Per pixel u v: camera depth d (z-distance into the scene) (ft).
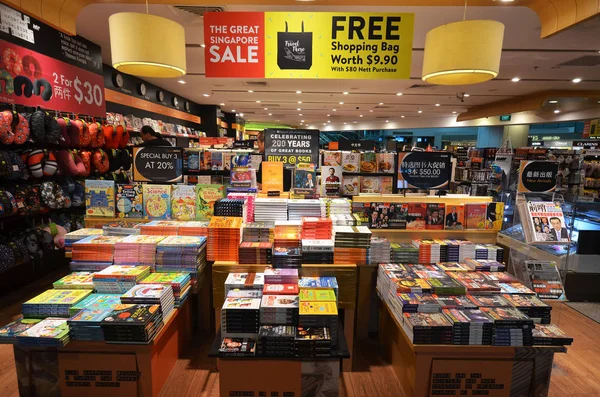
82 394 6.95
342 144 24.70
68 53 14.67
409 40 9.64
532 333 6.85
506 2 9.91
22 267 13.39
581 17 8.85
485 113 40.55
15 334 6.36
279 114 58.59
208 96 37.22
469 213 9.82
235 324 6.88
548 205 8.74
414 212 9.77
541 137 43.65
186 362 8.50
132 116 24.14
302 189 10.40
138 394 6.96
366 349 9.27
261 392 6.70
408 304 7.23
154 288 7.41
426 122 57.77
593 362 8.88
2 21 10.90
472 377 6.92
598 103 32.32
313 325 6.86
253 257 8.27
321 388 6.70
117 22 6.91
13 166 11.35
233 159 13.05
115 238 8.97
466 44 6.85
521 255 9.00
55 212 14.60
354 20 9.55
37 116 11.91
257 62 9.77
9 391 7.55
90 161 15.37
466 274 8.61
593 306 12.28
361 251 8.32
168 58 7.27
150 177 10.78
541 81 26.22
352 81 28.02
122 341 6.46
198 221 9.97
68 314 7.11
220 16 9.56
